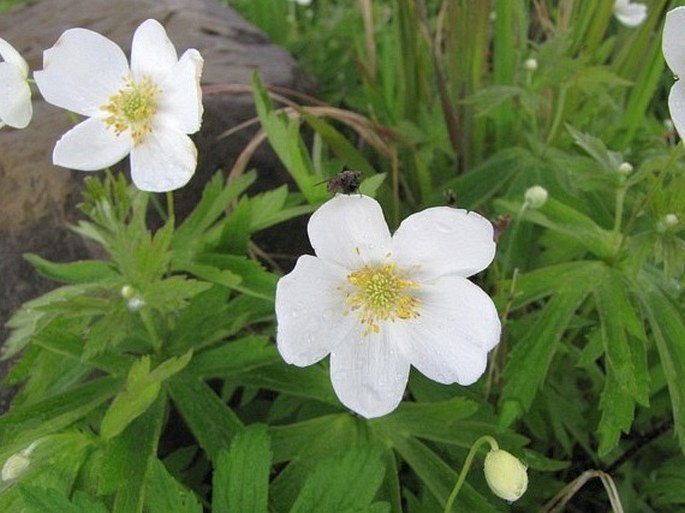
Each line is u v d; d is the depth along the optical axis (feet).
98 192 0.45
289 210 0.52
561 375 0.57
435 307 0.37
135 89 0.43
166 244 0.44
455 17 0.66
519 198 0.61
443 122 0.73
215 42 0.83
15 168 0.62
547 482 0.53
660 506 0.53
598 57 0.72
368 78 0.76
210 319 0.47
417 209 0.69
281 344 0.35
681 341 0.46
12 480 0.39
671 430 0.55
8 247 0.60
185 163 0.41
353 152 0.63
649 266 0.50
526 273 0.55
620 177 0.48
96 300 0.43
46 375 0.47
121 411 0.39
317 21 1.14
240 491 0.38
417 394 0.49
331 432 0.45
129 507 0.38
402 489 0.52
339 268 0.37
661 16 0.74
